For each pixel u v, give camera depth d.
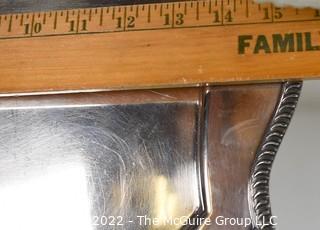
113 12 0.73
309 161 0.99
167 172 0.67
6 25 0.74
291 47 0.68
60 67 0.71
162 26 0.71
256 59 0.68
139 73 0.69
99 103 0.71
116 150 0.69
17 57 0.72
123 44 0.71
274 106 0.68
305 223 0.96
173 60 0.69
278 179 0.98
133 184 0.67
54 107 0.71
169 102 0.70
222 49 0.69
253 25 0.69
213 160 0.67
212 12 0.71
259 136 0.67
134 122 0.69
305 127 1.01
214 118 0.68
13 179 0.69
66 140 0.70
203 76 0.68
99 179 0.68
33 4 0.75
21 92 0.71
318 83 1.03
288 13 0.69
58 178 0.69
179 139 0.68
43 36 0.73
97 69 0.70
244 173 0.66
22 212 0.68
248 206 0.65
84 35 0.72
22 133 0.71
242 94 0.68
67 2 0.75
